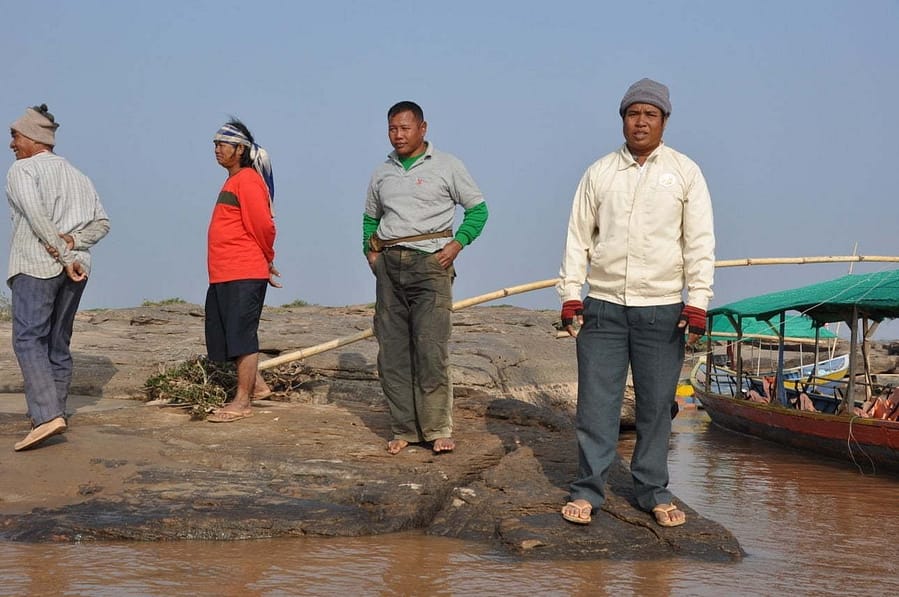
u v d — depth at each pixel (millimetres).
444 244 6250
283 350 10086
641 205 5074
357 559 4750
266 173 7262
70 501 5469
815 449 10625
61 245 6094
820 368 20312
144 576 4355
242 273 7012
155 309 16062
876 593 4477
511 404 8188
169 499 5461
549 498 5621
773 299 12828
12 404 7938
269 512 5301
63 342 6465
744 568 4871
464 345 11469
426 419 6449
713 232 5078
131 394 8617
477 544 5133
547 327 16000
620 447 10516
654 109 5012
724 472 8922
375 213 6496
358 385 8852
